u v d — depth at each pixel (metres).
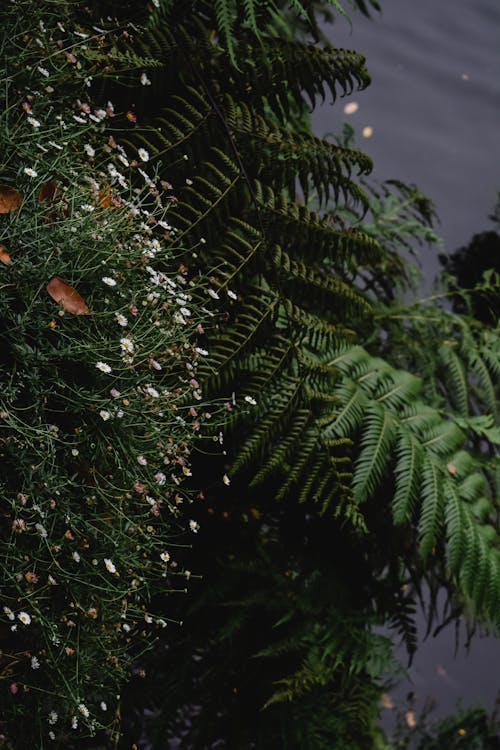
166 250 2.75
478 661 4.74
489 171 6.90
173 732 3.36
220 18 2.95
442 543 3.61
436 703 4.39
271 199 3.09
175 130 2.96
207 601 3.41
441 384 3.84
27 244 2.48
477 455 3.67
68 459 2.54
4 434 2.49
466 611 3.68
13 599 2.48
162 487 2.73
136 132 3.01
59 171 2.59
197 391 2.71
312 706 3.39
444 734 4.19
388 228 4.16
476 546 3.32
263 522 3.46
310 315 3.10
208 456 3.31
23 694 2.58
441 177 6.59
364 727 3.44
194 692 3.39
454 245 5.81
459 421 3.59
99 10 2.93
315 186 3.16
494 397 3.74
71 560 2.56
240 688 3.42
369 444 3.23
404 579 3.71
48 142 2.59
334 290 3.13
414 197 4.33
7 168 2.56
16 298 2.50
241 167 3.05
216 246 3.06
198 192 3.05
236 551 3.40
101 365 2.48
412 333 3.84
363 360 3.40
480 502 3.39
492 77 7.90
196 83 3.08
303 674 3.28
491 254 5.41
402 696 4.36
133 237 2.66
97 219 2.62
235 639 3.45
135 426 2.62
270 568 3.39
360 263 3.62
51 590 2.57
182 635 3.41
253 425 3.19
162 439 2.65
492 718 4.36
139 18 2.97
